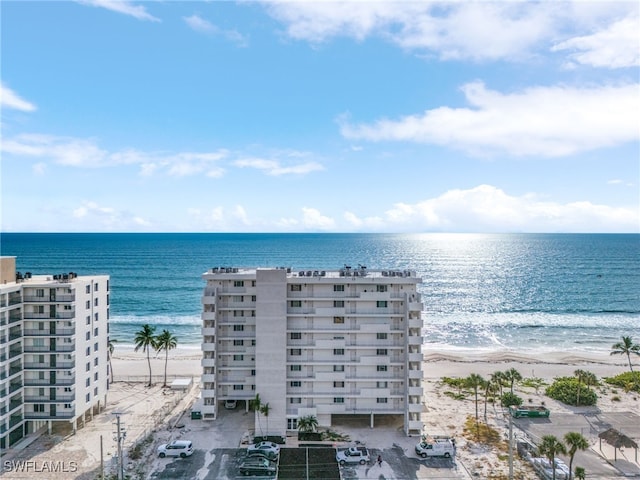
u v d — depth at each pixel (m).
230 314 69.62
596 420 70.62
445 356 112.44
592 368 104.06
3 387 58.31
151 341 84.94
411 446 61.06
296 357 66.31
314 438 63.25
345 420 69.38
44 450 58.72
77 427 65.62
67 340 62.25
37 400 61.97
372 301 66.38
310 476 53.31
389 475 53.69
